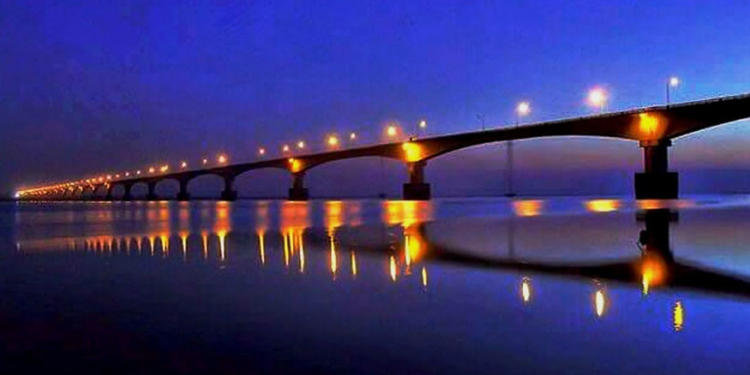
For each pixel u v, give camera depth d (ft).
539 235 110.01
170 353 31.27
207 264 71.46
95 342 33.37
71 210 360.89
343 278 57.72
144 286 53.88
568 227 129.90
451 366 28.50
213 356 30.63
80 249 95.61
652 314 39.14
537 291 48.67
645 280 54.13
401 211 265.13
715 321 37.01
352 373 27.73
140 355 30.91
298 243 100.68
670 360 29.09
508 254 78.38
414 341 33.04
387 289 50.62
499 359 29.48
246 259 76.64
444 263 69.15
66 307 43.78
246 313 40.98
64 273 64.28
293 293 49.01
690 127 312.71
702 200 336.90
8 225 180.65
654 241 93.35
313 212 268.00
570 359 29.37
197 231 138.51
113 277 60.44
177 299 46.73
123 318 39.60
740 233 106.52
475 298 45.78
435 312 40.65
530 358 29.55
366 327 36.42
